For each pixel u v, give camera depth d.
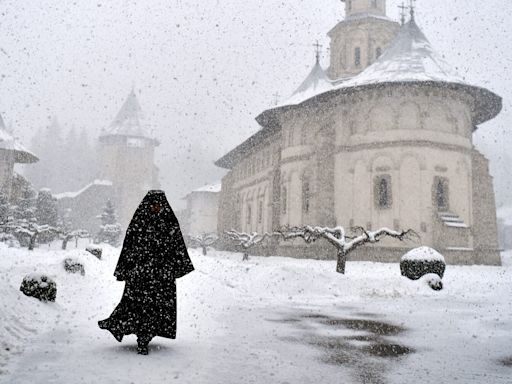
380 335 7.23
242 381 4.39
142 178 86.00
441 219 27.16
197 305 9.52
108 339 5.79
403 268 15.48
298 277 13.88
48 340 5.55
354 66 40.03
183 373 4.46
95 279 11.77
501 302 11.72
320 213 30.98
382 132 29.14
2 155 47.34
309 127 35.28
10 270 10.56
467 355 5.90
